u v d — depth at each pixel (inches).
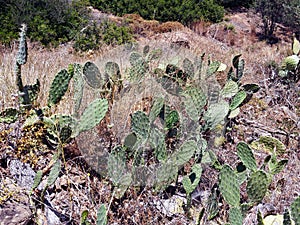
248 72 209.0
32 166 96.6
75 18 621.9
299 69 178.2
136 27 653.9
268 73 212.2
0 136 99.6
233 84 126.7
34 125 103.3
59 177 94.6
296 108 161.6
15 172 94.7
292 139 130.7
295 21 825.5
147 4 794.8
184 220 86.4
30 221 83.7
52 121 98.3
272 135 133.7
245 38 795.4
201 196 95.3
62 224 84.0
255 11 871.7
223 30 766.5
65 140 92.1
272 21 821.2
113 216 86.5
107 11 788.0
